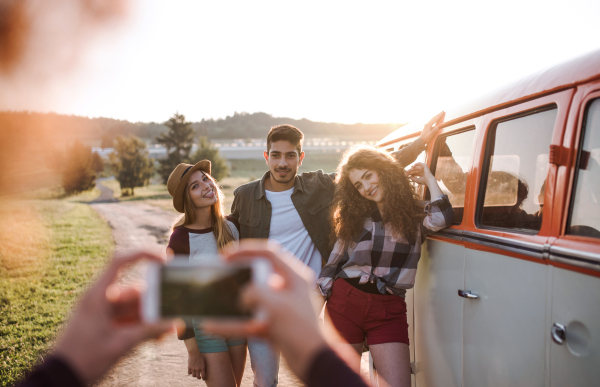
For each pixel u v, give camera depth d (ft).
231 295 1.88
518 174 6.13
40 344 15.34
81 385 1.62
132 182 165.07
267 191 10.25
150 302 1.89
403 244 7.90
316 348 1.72
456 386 7.21
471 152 7.41
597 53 5.10
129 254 2.00
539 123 5.85
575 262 4.63
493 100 7.00
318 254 10.39
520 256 5.57
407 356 7.64
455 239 7.30
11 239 43.73
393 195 7.87
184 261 2.00
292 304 1.80
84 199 144.46
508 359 5.76
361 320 7.89
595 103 4.89
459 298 7.14
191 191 8.62
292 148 9.75
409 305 9.36
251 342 8.52
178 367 13.37
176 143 196.65
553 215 5.17
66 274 28.09
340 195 8.54
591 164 4.85
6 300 21.99
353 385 1.59
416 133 10.44
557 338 4.85
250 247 2.08
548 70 5.91
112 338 1.76
